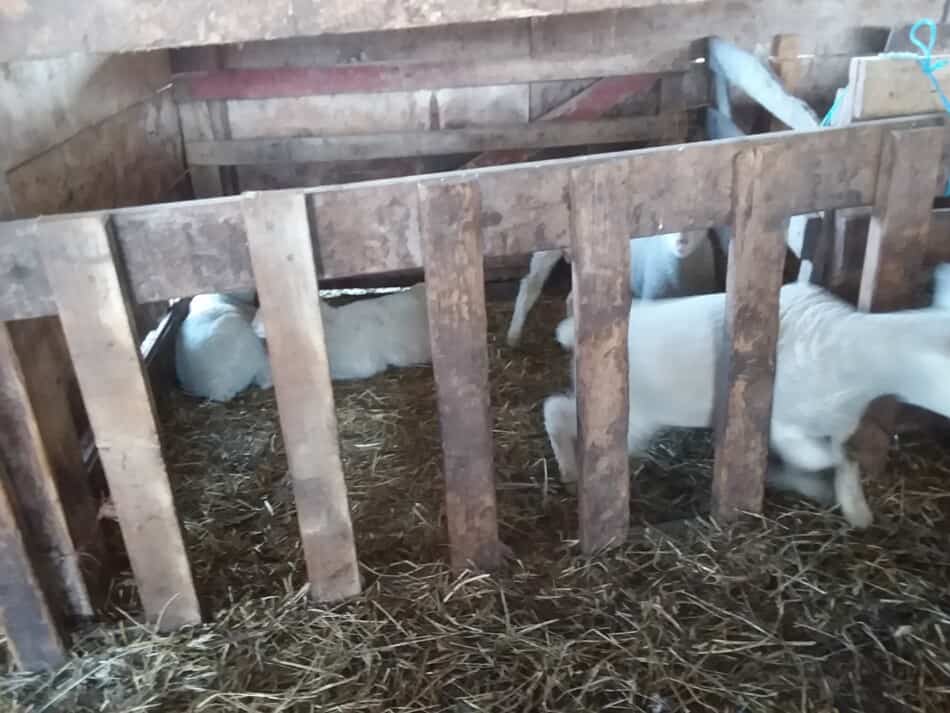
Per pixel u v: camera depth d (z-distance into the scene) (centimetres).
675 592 189
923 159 176
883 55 190
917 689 165
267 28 147
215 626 186
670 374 198
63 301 150
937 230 201
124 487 170
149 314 296
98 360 157
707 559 197
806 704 163
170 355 300
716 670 171
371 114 348
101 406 161
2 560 167
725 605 186
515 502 223
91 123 243
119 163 268
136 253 152
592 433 186
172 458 256
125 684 174
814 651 175
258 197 149
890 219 182
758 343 185
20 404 163
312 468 175
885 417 210
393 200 155
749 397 191
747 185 168
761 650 175
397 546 209
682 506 219
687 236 258
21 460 168
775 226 174
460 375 172
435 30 331
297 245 153
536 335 334
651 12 324
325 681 172
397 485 237
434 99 346
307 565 186
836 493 209
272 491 237
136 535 175
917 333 174
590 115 349
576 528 211
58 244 146
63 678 178
